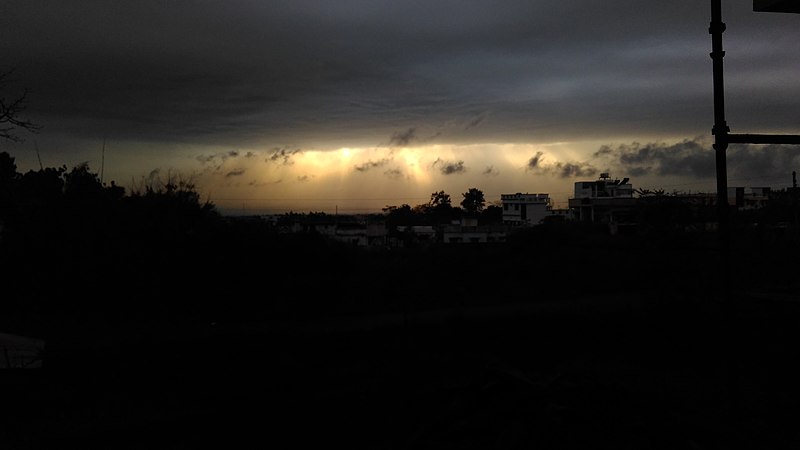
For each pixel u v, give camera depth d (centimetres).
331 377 1126
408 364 1191
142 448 733
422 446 629
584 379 713
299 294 1798
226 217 1889
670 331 1343
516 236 3031
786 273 1881
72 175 1967
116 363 1245
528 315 1658
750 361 1042
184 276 1761
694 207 1546
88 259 1783
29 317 1756
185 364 1240
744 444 626
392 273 2253
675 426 627
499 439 603
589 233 3303
